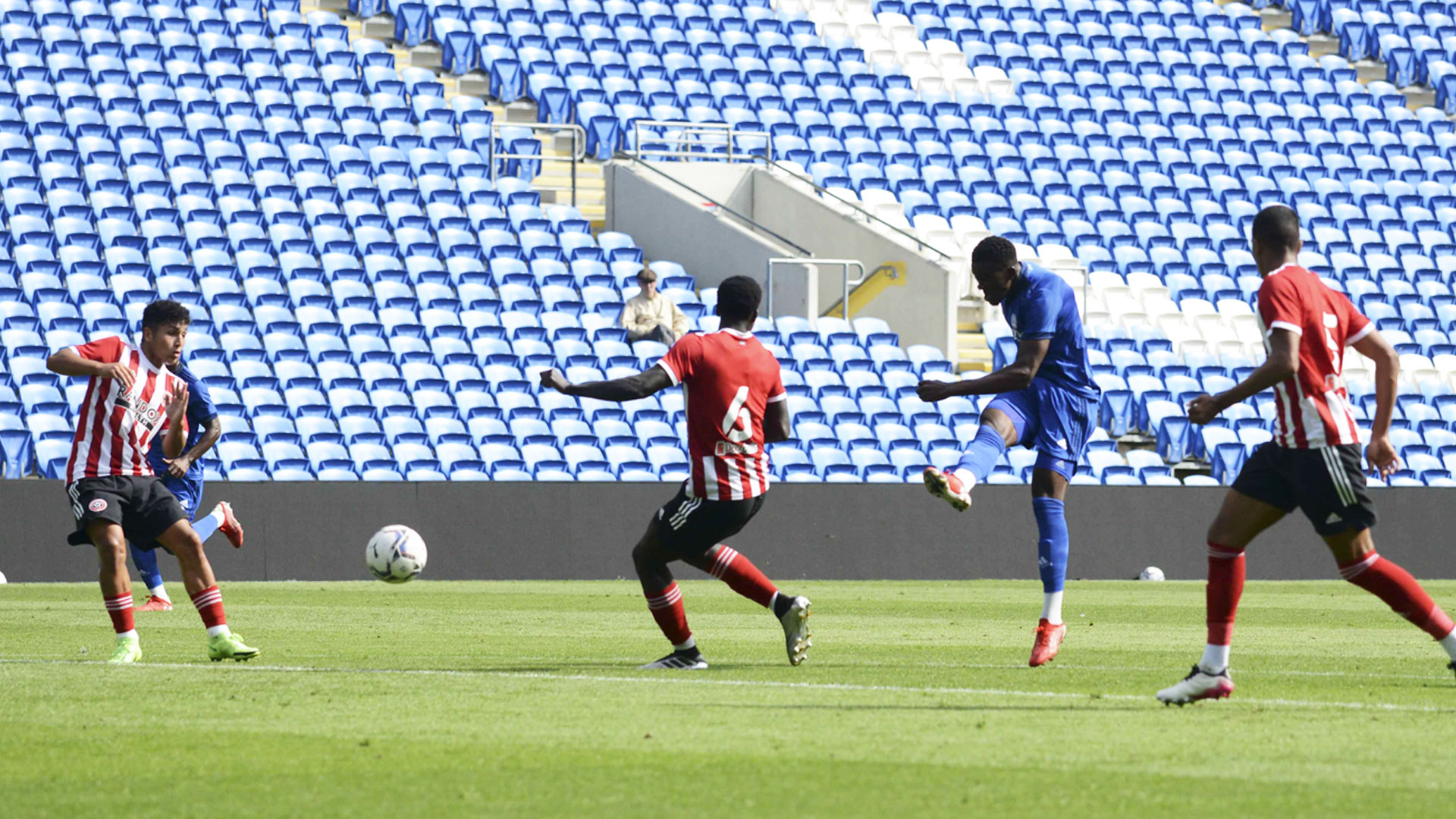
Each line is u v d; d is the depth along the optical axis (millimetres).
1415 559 72562
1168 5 118250
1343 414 22516
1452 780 16969
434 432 68438
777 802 15680
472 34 98625
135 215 77000
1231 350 88312
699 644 35156
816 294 82375
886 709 22609
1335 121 110875
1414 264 99125
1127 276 92000
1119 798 15922
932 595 55469
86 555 58375
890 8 111688
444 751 18766
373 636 36656
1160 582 65562
